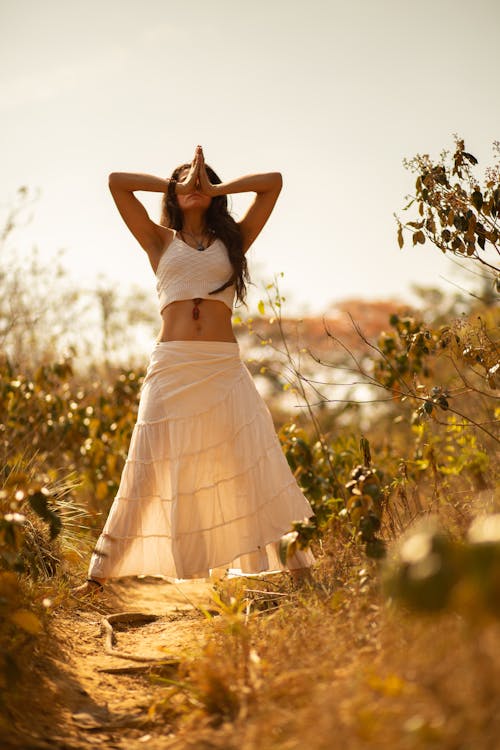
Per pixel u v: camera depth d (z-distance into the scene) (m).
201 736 2.26
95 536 5.24
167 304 3.83
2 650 2.40
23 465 5.09
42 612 3.19
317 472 4.98
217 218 3.97
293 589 3.67
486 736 1.65
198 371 3.73
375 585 2.93
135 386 6.67
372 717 1.83
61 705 2.57
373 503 3.21
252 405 3.81
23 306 6.64
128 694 2.76
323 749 1.86
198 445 3.68
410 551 1.80
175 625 3.67
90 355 7.49
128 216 4.00
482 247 3.95
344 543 3.80
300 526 3.18
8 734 2.22
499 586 1.64
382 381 5.04
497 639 1.78
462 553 1.75
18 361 6.62
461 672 1.81
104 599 4.11
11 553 2.84
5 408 5.99
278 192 4.09
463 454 4.45
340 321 13.02
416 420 5.09
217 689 2.44
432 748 1.69
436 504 3.95
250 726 2.18
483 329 4.08
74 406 6.27
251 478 3.71
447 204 3.92
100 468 6.23
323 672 2.36
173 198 3.99
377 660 2.26
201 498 3.66
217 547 3.64
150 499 3.76
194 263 3.80
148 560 3.77
